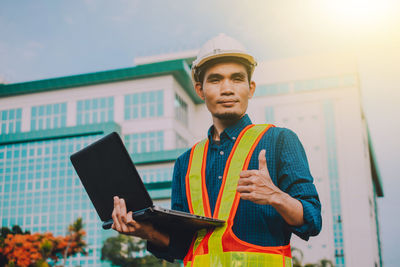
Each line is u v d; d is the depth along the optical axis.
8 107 56.69
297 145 1.81
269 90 60.88
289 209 1.53
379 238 73.56
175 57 59.38
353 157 57.78
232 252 1.63
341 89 59.41
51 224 50.81
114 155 1.73
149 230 1.82
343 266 54.78
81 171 1.85
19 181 52.91
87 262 48.09
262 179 1.51
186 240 1.92
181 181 1.97
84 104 56.12
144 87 55.88
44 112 56.00
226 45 1.89
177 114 56.81
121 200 1.69
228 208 1.71
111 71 55.78
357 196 56.66
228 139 1.88
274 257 1.63
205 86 1.92
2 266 46.28
